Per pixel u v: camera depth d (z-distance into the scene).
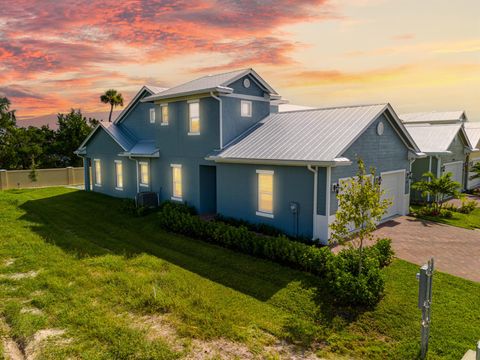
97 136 25.03
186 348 6.49
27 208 19.88
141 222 16.17
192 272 10.20
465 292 8.69
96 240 13.64
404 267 10.29
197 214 17.56
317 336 6.95
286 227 13.50
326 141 13.30
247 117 17.33
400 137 16.62
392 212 17.22
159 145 19.70
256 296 8.62
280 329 7.16
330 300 8.29
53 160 39.12
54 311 7.87
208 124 16.61
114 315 7.71
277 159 13.13
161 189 19.94
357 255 9.07
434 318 7.45
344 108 15.98
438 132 23.27
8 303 8.32
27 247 12.46
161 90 21.97
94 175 25.92
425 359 6.19
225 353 6.39
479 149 26.47
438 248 12.19
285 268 10.23
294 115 17.23
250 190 14.77
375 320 7.43
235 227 13.84
